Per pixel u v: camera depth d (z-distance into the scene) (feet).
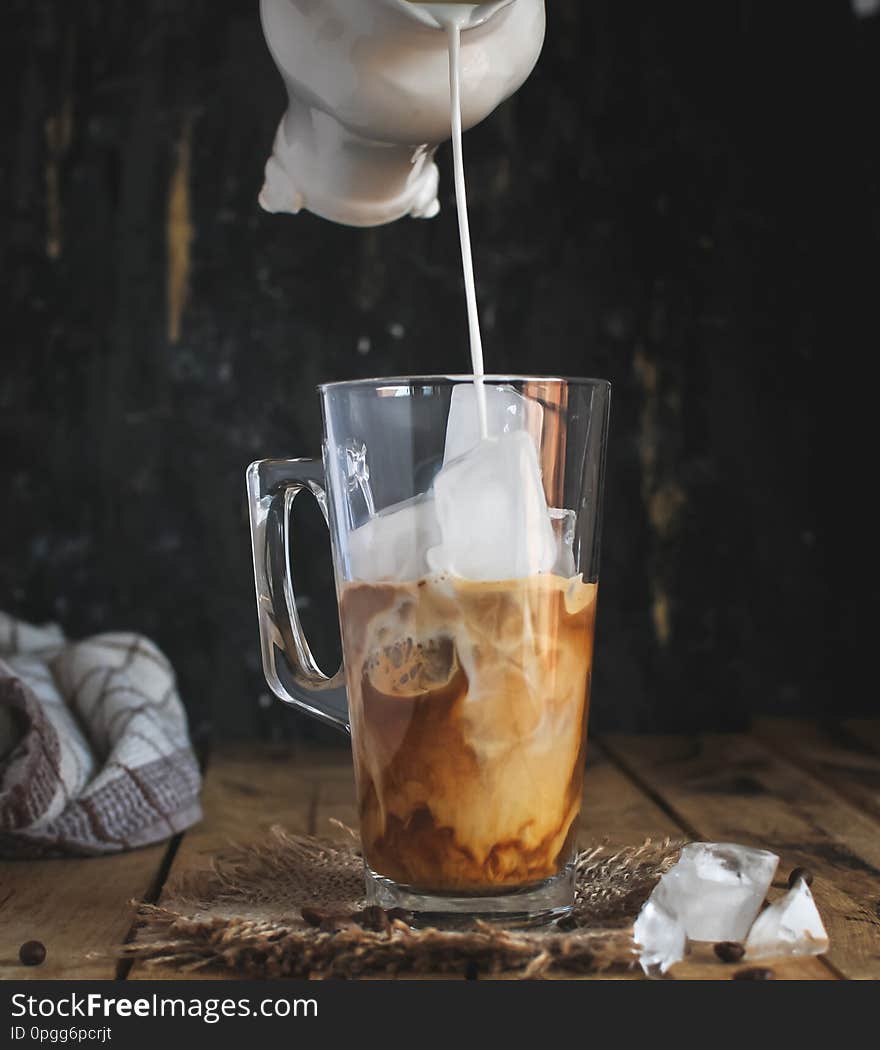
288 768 2.39
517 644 1.39
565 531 1.42
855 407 2.68
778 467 2.68
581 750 1.47
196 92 2.57
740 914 1.45
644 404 2.66
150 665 2.16
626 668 2.67
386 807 1.42
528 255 2.63
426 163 1.62
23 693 1.80
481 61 1.45
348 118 1.47
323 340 2.60
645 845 1.65
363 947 1.34
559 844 1.43
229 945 1.40
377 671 1.42
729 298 2.66
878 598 2.69
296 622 1.60
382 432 1.41
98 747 2.02
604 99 2.63
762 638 2.69
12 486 2.58
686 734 2.68
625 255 2.64
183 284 2.58
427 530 1.39
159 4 2.56
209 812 2.08
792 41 2.65
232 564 2.62
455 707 1.39
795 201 2.66
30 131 2.56
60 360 2.57
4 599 2.58
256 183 2.58
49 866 1.81
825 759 2.38
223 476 2.61
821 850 1.82
